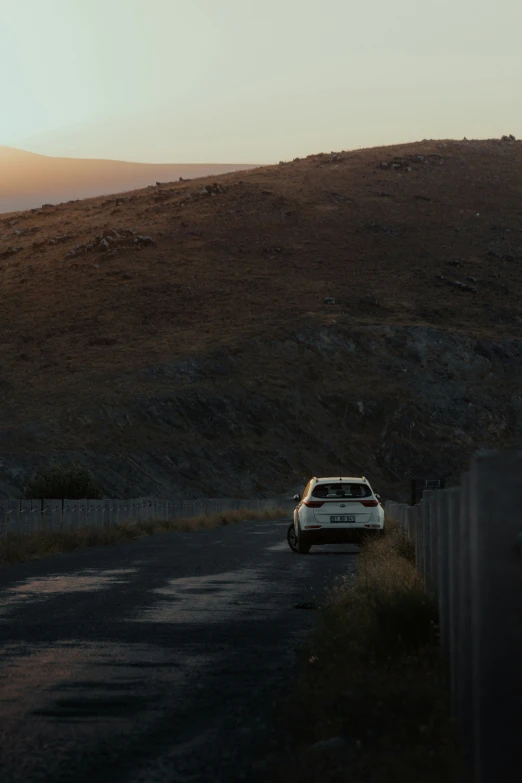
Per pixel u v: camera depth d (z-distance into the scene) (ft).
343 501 120.88
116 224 644.27
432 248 589.73
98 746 29.12
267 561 106.73
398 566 74.49
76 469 222.69
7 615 59.72
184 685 38.32
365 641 43.11
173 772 26.25
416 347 461.37
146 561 107.86
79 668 41.93
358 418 424.46
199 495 359.66
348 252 583.99
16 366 440.45
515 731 19.75
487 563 20.38
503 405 439.63
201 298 513.86
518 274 561.02
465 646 26.21
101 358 442.09
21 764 27.17
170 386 412.77
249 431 403.75
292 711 33.01
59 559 113.39
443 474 407.03
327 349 456.04
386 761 26.04
